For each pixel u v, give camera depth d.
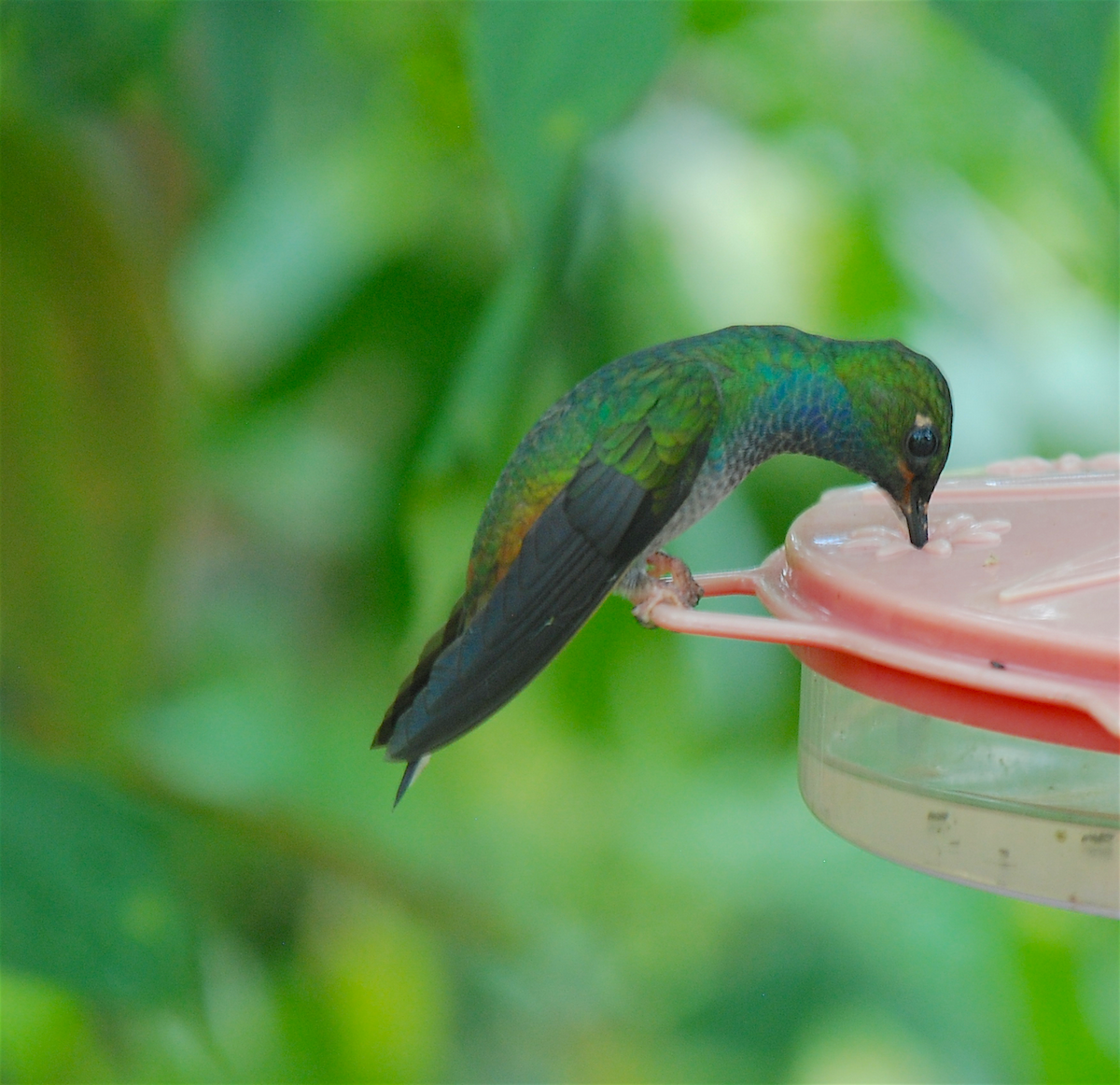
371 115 7.70
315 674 8.56
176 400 7.29
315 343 7.61
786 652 7.88
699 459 5.74
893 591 4.84
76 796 5.94
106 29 6.51
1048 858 4.66
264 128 7.08
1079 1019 8.40
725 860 9.31
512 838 9.83
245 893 8.69
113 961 5.83
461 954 9.38
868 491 6.36
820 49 7.85
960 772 4.79
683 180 7.79
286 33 6.99
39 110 6.74
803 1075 8.59
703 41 7.55
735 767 9.26
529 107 5.09
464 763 9.84
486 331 5.80
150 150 7.42
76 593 7.05
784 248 8.14
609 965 9.53
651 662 7.86
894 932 8.62
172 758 7.97
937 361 8.16
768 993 8.52
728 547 7.61
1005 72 5.77
